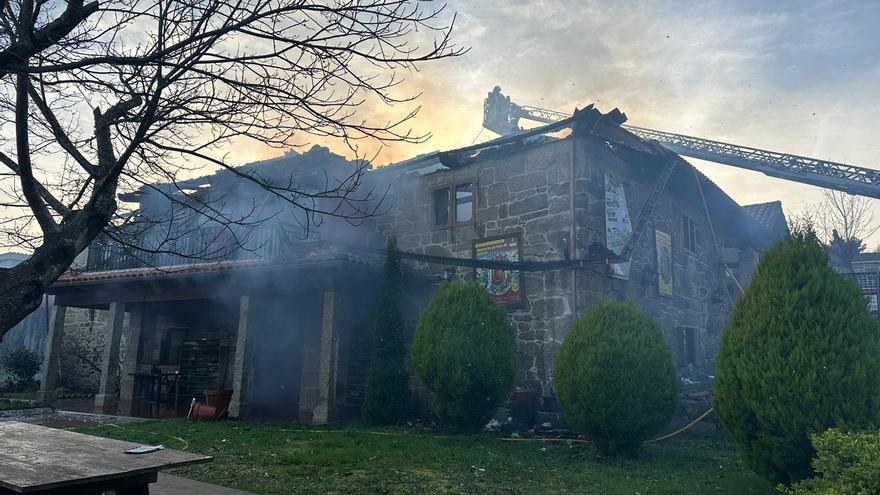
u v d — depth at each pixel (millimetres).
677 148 16688
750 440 5641
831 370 5168
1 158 3391
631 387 7633
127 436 8875
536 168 12016
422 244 13531
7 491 3463
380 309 11328
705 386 12516
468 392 9414
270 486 6000
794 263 5777
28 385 17828
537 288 11492
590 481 6566
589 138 11750
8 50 2906
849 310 5398
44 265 2967
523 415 10523
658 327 8227
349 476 6500
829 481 3932
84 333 19438
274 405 14219
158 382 13992
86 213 3188
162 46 3207
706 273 16359
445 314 9773
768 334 5578
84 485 3533
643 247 13234
